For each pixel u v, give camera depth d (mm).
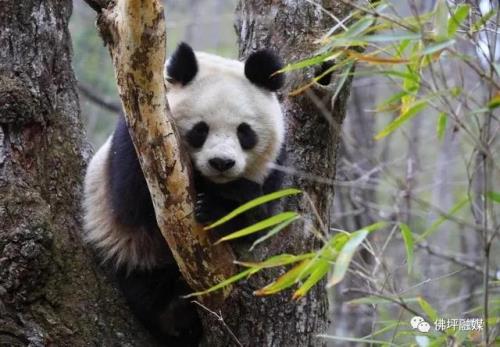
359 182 15539
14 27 9641
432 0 16406
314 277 7297
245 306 9016
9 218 8961
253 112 9648
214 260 8406
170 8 24438
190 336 9891
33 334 8797
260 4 10672
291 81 10133
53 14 10008
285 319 9227
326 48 7363
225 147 9234
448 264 17484
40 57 9750
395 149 20938
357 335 15711
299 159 9891
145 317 9602
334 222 15570
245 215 9094
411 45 8469
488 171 6820
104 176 9781
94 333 9141
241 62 10352
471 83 14016
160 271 9617
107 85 20844
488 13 7410
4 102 9305
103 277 9562
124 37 7535
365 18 7090
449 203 20531
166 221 8227
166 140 7910
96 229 9711
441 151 19578
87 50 20812
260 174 9883
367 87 19344
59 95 10031
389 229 17641
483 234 6895
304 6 10375
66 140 9961
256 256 9258
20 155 9383
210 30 24500
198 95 9578
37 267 8953
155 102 7777
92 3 7965
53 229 9305
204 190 9508
